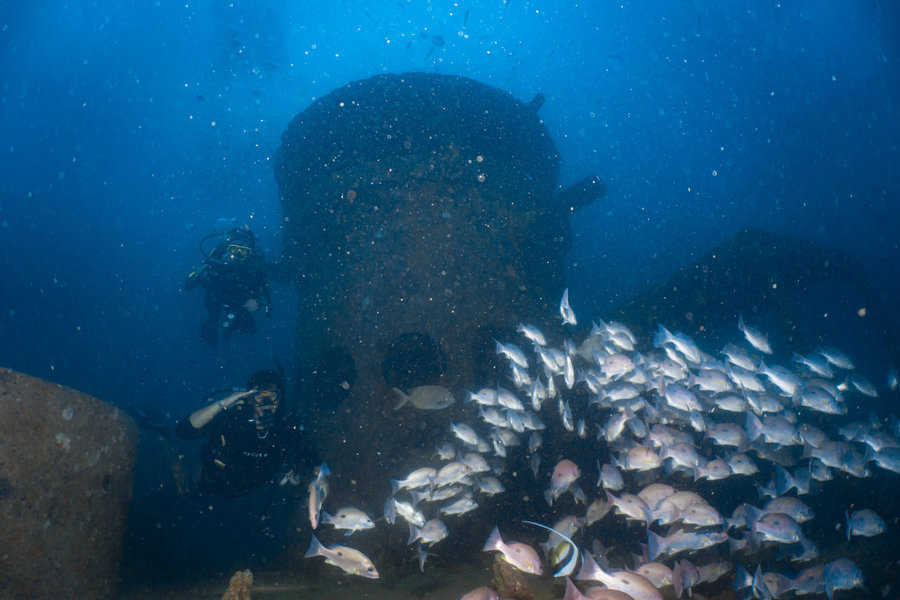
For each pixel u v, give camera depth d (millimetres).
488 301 9070
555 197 10844
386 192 9602
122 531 5305
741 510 5320
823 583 4621
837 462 6164
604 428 6113
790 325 10578
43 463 4234
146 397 26594
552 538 5391
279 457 6199
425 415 8133
